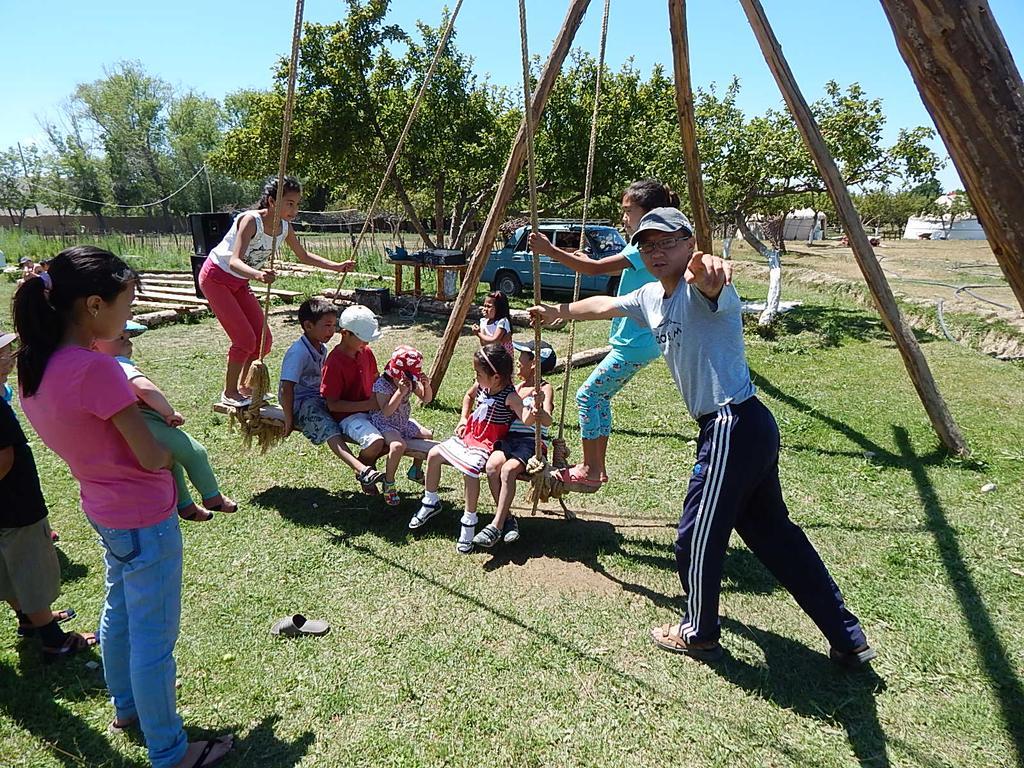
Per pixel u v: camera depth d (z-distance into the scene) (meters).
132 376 3.11
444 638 3.21
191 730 2.65
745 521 3.12
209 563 3.81
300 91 13.54
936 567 3.88
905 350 5.46
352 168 14.33
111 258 2.10
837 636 2.99
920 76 1.80
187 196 53.91
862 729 2.72
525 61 3.00
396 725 2.69
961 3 1.69
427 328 11.23
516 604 3.50
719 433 2.79
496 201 5.86
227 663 3.01
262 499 4.63
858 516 4.52
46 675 2.93
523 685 2.92
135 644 2.28
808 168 11.17
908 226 53.19
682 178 12.25
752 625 3.38
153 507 2.26
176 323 11.34
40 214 61.41
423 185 16.03
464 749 2.58
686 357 2.85
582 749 2.60
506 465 3.91
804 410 6.83
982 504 4.68
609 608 3.48
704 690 2.92
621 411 6.70
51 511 4.38
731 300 2.75
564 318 3.43
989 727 2.73
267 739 2.61
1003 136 1.73
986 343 10.12
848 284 16.11
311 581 3.66
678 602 3.55
